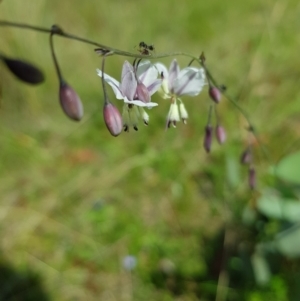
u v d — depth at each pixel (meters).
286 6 0.35
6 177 0.26
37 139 0.28
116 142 0.27
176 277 0.20
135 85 0.12
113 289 0.20
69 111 0.13
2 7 0.28
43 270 0.21
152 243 0.22
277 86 0.29
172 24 0.34
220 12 0.36
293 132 0.26
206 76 0.14
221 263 0.20
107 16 0.34
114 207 0.23
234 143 0.25
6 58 0.13
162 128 0.27
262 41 0.32
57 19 0.33
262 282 0.19
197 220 0.22
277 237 0.18
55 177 0.25
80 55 0.31
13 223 0.23
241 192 0.23
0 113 0.29
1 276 0.21
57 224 0.23
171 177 0.24
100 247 0.22
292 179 0.18
